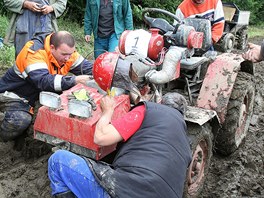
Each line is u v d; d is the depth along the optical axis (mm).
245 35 12023
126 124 2754
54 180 2762
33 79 3803
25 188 3756
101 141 2734
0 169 4082
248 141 5172
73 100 3014
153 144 2672
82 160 2746
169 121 2781
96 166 2705
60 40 3826
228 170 4445
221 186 4168
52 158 2793
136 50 3607
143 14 4266
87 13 6348
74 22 11820
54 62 3959
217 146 4484
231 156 4711
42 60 3869
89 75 3992
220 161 4602
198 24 4324
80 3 12008
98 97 3232
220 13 5559
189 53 3953
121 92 3238
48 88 3766
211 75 4238
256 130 5551
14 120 4121
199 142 3664
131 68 3117
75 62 4191
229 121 4277
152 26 4168
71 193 2746
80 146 3070
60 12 5438
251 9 18797
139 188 2555
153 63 3586
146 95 3600
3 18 9453
